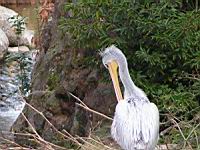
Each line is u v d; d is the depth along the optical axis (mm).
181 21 11445
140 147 7566
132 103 7777
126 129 7625
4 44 27469
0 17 30922
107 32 12172
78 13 12375
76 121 13820
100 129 12008
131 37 12016
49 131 14203
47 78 15398
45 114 14703
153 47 11906
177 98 11156
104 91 13289
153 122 7699
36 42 19812
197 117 10422
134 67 12125
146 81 11883
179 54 11594
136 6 11852
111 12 12055
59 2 16188
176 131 10289
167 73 12070
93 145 10039
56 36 15781
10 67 25000
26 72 19672
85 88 14008
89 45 12391
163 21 11492
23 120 15398
